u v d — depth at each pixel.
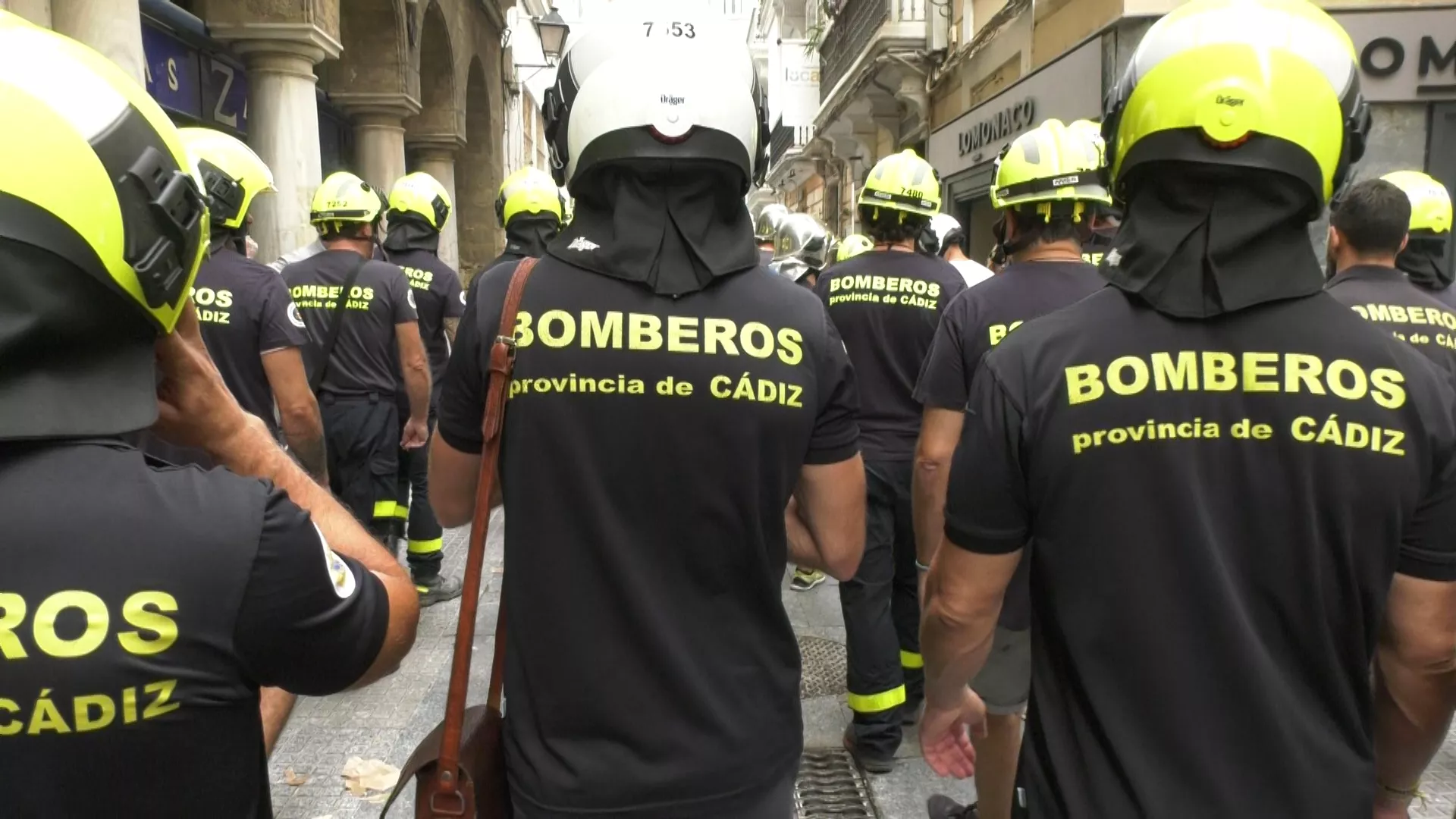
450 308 4.78
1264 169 1.12
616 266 1.38
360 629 1.03
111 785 0.88
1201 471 1.16
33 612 0.85
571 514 1.35
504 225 4.66
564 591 1.34
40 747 0.85
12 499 0.86
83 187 0.84
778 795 1.42
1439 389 1.16
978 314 2.42
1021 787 1.32
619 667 1.34
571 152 1.43
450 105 12.77
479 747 1.41
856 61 13.42
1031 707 1.33
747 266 1.44
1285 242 1.19
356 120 10.24
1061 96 8.04
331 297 4.02
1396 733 1.34
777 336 1.40
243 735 0.97
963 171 10.83
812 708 3.51
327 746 3.15
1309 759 1.13
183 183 0.95
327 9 7.25
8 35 0.88
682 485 1.34
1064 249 2.49
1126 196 1.28
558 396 1.35
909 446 3.06
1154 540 1.16
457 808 1.38
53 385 0.87
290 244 7.08
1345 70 1.18
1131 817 1.15
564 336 1.36
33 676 0.85
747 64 1.49
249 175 3.05
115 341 0.92
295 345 3.07
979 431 1.27
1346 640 1.16
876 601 3.04
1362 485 1.12
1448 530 1.16
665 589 1.35
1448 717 1.28
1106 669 1.19
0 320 0.82
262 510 0.95
